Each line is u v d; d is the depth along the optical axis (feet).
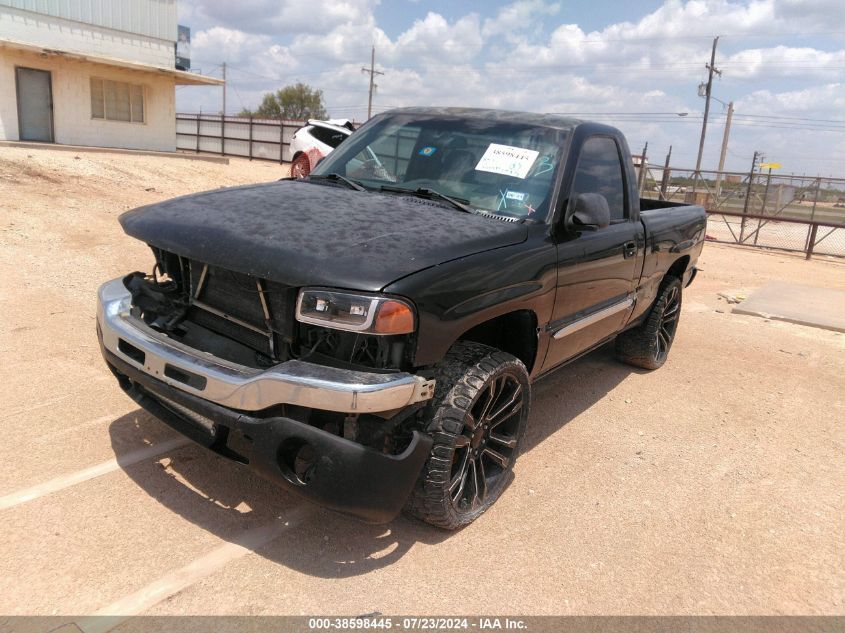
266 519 9.74
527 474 12.01
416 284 8.27
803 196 59.06
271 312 8.86
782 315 26.00
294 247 8.54
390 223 9.80
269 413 8.34
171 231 9.47
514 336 11.25
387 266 8.32
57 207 29.94
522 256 10.16
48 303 17.89
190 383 8.68
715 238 55.93
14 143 54.24
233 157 103.55
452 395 9.15
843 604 9.16
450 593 8.61
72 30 60.75
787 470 13.08
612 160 13.96
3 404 12.19
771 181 58.59
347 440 7.97
